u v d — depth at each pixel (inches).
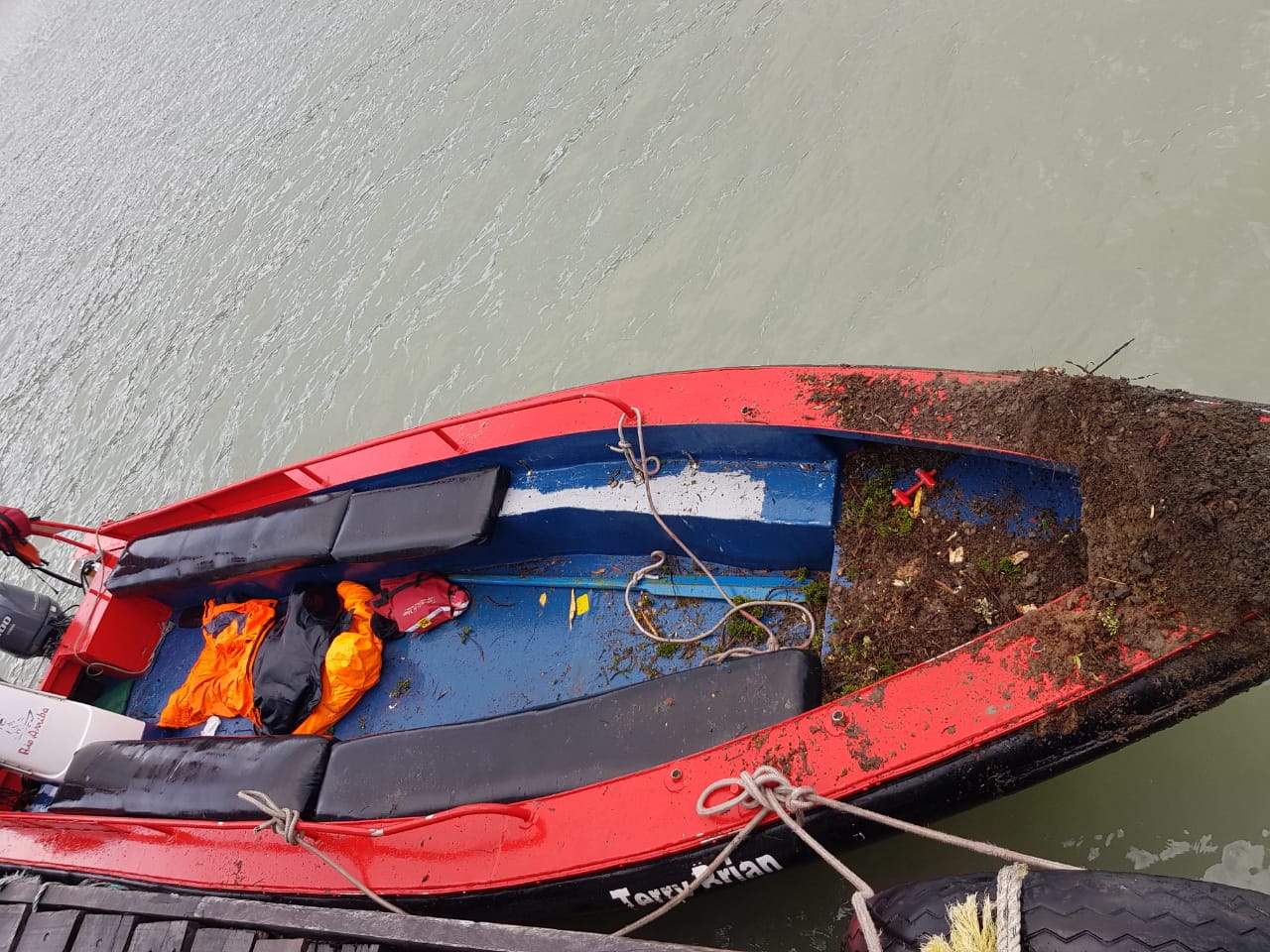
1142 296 160.7
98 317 315.9
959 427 107.3
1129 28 187.2
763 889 122.9
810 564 132.0
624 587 145.3
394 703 151.9
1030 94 191.9
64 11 490.6
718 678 112.0
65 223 365.4
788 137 219.3
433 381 229.6
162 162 350.9
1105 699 87.9
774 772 95.9
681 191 227.0
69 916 121.0
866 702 98.7
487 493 142.9
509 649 148.9
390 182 283.1
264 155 325.1
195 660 173.2
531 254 238.8
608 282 221.6
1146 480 89.5
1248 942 71.4
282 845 124.8
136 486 261.1
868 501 122.7
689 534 135.1
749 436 125.9
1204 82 175.0
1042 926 77.6
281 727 148.7
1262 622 81.1
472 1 321.4
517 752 117.3
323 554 150.4
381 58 325.7
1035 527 111.2
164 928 114.1
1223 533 83.1
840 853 105.7
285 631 154.5
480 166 266.4
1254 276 153.9
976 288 176.9
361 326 252.1
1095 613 89.4
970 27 208.2
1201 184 166.1
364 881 116.4
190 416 266.5
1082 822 116.3
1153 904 75.0
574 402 140.2
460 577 158.9
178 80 388.8
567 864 106.0
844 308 187.9
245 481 164.1
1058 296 168.1
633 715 114.1
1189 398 93.5
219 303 289.9
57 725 154.1
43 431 299.1
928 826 103.9
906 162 199.8
